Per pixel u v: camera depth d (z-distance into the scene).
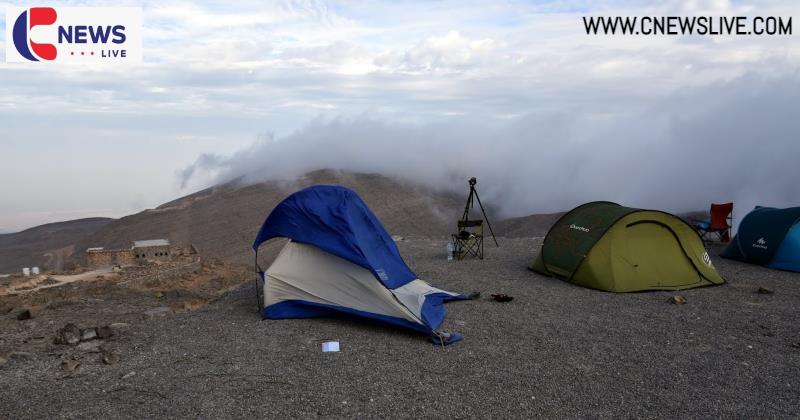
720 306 10.30
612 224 12.08
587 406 6.03
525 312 9.97
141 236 130.88
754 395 6.32
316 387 6.53
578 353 7.74
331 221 9.74
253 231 121.31
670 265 12.05
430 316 9.00
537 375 6.93
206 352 7.81
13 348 8.03
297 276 9.83
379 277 9.14
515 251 17.05
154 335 8.66
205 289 14.98
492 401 6.15
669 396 6.29
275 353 7.78
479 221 15.98
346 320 9.56
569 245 12.83
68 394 6.33
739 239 15.05
